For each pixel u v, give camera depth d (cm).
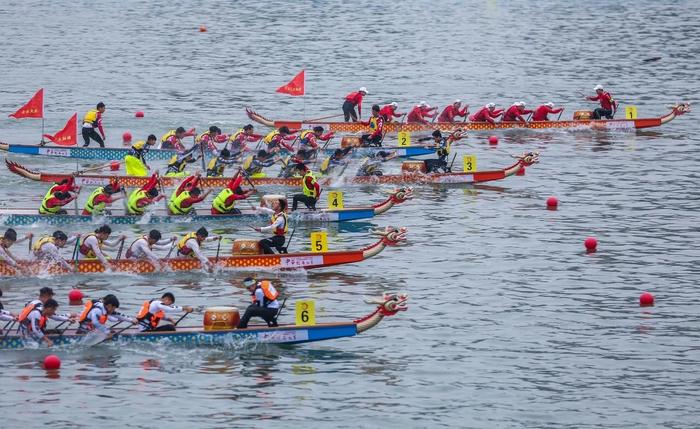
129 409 10119
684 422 10175
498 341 11994
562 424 10106
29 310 11144
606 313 12875
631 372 11244
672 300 13325
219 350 11444
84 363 11075
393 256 14962
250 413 10112
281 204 14075
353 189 18538
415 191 18588
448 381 10950
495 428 9994
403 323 12475
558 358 11562
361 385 10794
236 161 18375
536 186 18962
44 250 13350
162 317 11444
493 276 14138
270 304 11512
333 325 11456
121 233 15500
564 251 15250
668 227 16450
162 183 17450
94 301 11544
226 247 14962
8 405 10125
